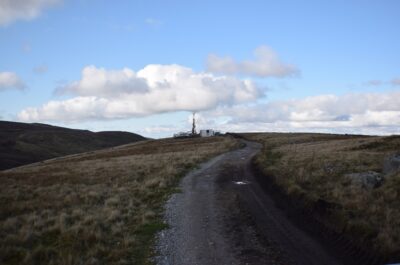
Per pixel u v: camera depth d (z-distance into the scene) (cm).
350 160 3061
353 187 2091
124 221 1780
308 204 1891
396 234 1333
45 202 2209
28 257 1277
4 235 1563
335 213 1662
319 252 1332
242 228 1639
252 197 2267
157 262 1280
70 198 2281
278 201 2142
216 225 1700
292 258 1283
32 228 1644
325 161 3109
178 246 1435
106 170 3656
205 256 1327
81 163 5009
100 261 1272
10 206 2116
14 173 3988
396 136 4438
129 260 1296
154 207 2066
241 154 5284
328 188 2166
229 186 2659
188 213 1927
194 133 14262
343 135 9219
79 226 1612
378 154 3353
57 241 1494
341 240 1425
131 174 3250
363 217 1575
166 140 12469
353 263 1223
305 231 1582
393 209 1642
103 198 2312
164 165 3781
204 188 2612
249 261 1268
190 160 4166
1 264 1273
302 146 5294
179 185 2756
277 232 1572
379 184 2131
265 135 10962
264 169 3222
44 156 19775
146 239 1520
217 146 6925
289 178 2583
